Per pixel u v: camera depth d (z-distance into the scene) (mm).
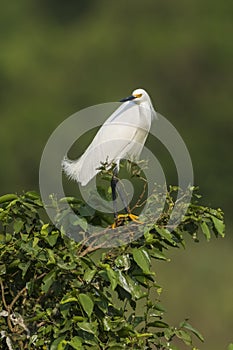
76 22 31844
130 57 29906
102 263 6254
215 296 16188
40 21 31828
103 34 30719
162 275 17344
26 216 6719
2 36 30828
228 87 29344
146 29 30875
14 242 6562
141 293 6312
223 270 17797
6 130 26641
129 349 6270
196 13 31312
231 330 14820
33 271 6527
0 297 6582
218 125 28016
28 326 6340
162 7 31734
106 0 32531
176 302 15898
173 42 29953
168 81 29500
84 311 6180
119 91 29125
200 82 29422
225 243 19562
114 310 6512
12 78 28719
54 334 6117
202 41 29828
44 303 6520
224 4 31531
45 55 29938
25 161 26188
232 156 26609
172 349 6496
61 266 6098
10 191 25516
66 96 28719
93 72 29547
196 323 15047
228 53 29844
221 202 25406
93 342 6074
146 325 6566
